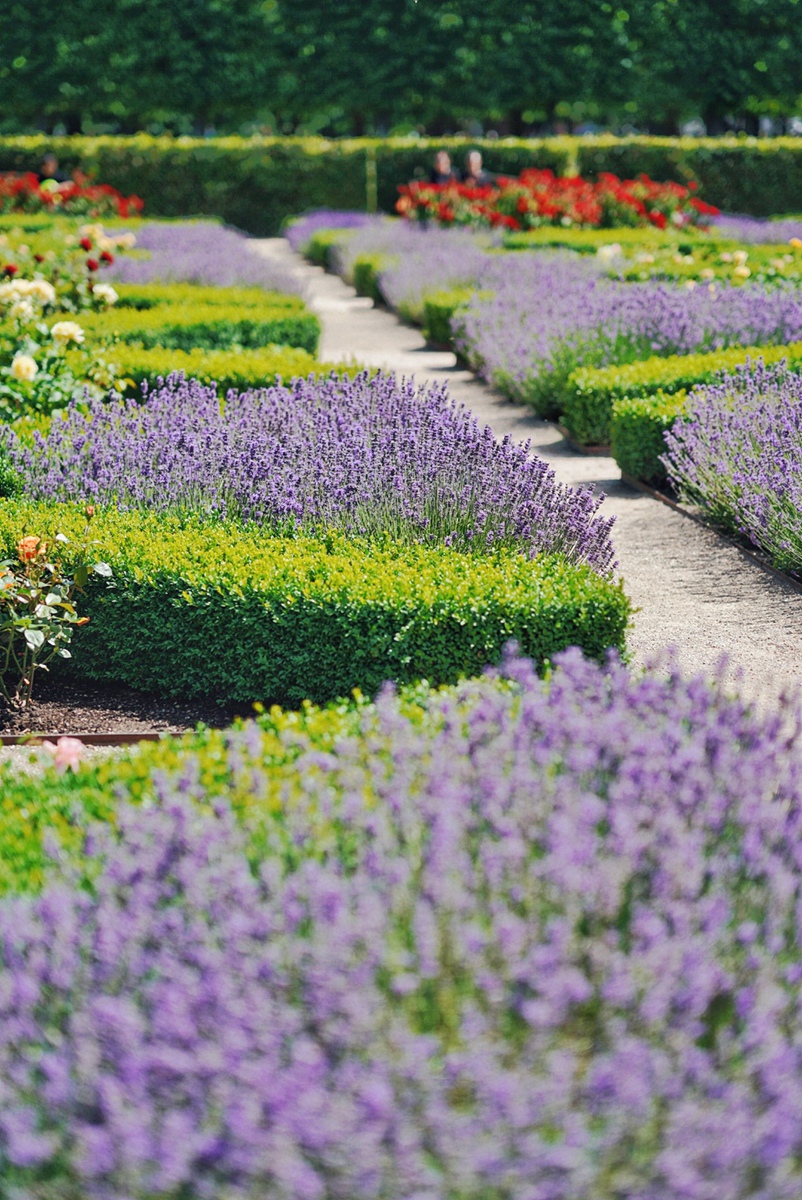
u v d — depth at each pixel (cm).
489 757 317
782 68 4022
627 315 1192
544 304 1366
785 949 261
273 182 3481
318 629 534
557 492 621
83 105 3884
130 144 3397
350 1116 207
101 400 905
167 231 2481
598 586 528
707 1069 221
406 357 1532
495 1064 220
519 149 3344
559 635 518
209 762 361
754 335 1168
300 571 548
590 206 2423
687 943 245
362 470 639
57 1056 231
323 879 256
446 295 1623
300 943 243
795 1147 215
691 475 821
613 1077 211
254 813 315
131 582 561
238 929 245
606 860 268
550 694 380
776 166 3428
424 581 537
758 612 645
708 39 3969
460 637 520
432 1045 217
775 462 732
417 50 3878
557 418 1172
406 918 256
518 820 289
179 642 559
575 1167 205
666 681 395
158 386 1000
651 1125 215
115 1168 212
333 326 1847
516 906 262
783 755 350
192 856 285
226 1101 216
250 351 1148
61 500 673
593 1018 239
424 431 676
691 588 688
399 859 265
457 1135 207
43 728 538
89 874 291
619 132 4719
